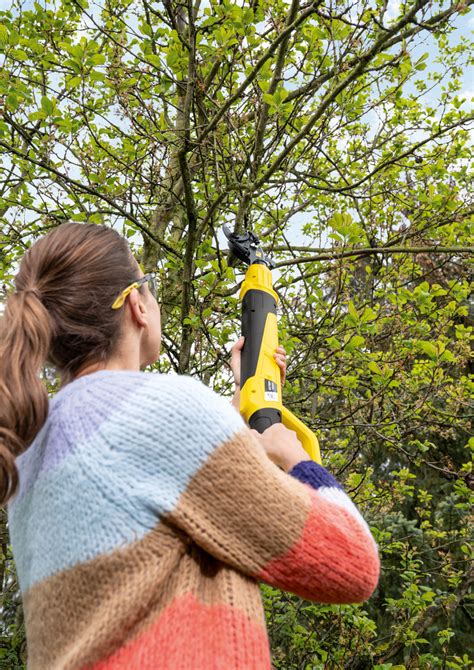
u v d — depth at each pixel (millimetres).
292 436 1002
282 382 1278
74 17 3865
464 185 4051
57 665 700
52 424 802
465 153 4043
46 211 3721
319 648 3930
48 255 908
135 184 3598
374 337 3938
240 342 1326
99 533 704
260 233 4020
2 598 4777
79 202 3275
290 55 3436
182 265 3262
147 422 742
